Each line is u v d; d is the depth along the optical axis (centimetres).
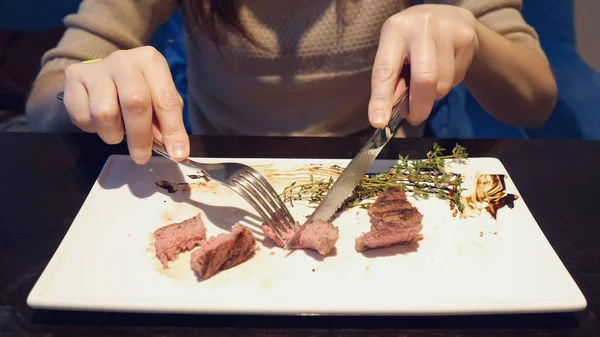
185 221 82
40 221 88
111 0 139
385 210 80
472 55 104
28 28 218
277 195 87
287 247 79
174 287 71
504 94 143
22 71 195
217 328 68
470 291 72
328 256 78
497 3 149
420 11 101
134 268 74
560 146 114
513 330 69
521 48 145
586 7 210
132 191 93
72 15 141
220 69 142
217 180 87
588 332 69
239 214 89
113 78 90
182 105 92
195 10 136
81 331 67
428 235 83
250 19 133
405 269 76
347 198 92
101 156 108
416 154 110
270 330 68
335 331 68
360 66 138
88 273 73
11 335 66
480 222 86
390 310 67
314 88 140
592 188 100
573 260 81
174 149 87
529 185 101
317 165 102
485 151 112
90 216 85
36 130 133
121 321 69
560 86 193
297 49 135
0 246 81
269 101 144
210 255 71
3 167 103
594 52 216
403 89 95
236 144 112
